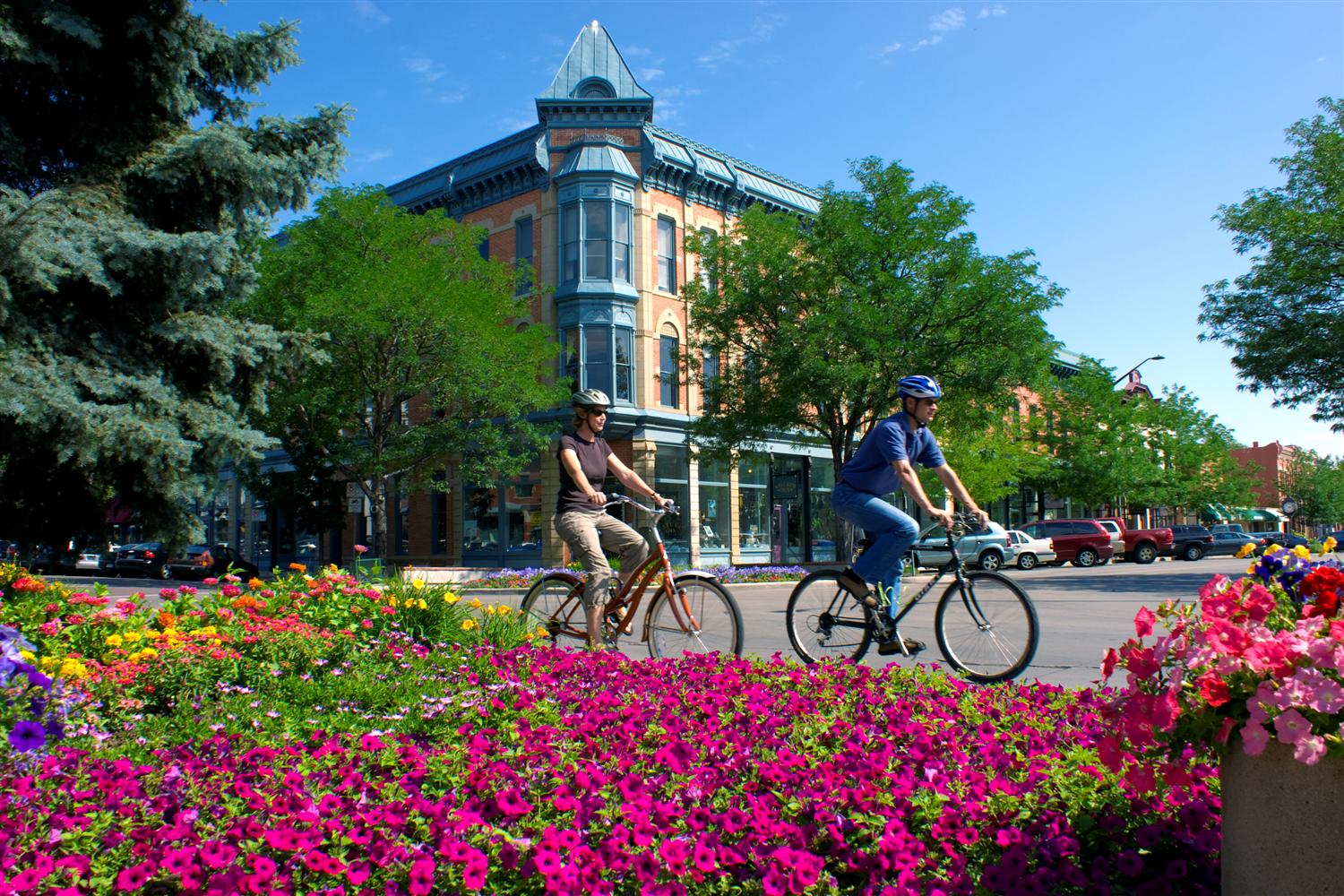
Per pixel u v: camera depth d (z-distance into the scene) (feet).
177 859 8.23
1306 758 6.73
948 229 79.77
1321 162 75.20
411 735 14.08
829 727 13.37
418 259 80.33
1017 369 76.43
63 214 36.14
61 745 12.30
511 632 22.52
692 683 17.01
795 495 107.65
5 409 32.76
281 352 44.01
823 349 78.38
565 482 22.84
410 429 87.10
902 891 8.02
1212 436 180.65
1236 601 8.51
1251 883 7.39
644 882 8.10
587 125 102.12
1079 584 65.51
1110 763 8.86
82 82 40.09
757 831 9.08
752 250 85.15
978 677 19.58
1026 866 8.25
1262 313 76.59
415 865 8.04
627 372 100.01
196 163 40.63
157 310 39.14
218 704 15.02
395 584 23.98
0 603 20.33
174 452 36.29
